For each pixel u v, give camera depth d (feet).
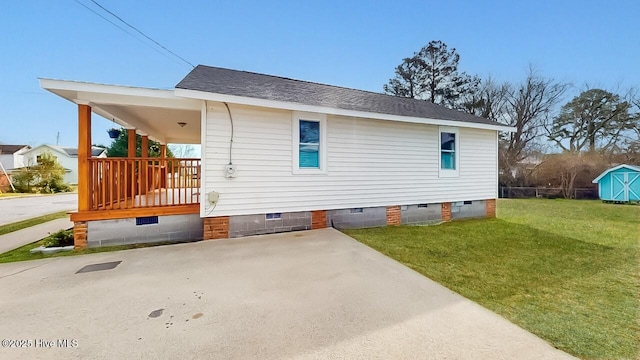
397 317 8.85
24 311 9.11
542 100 77.71
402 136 25.71
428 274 13.21
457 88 81.71
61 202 52.90
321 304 9.63
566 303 10.71
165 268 13.25
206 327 8.13
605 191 54.60
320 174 22.31
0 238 22.16
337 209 23.11
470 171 29.66
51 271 12.97
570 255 17.24
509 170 72.90
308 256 15.15
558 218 32.30
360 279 11.98
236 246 17.15
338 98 25.59
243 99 18.15
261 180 20.25
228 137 19.21
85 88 16.63
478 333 8.09
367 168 24.22
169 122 26.99
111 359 6.72
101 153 109.50
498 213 36.96
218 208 19.07
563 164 64.49
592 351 7.55
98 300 9.88
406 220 26.32
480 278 13.10
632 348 7.75
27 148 126.62
